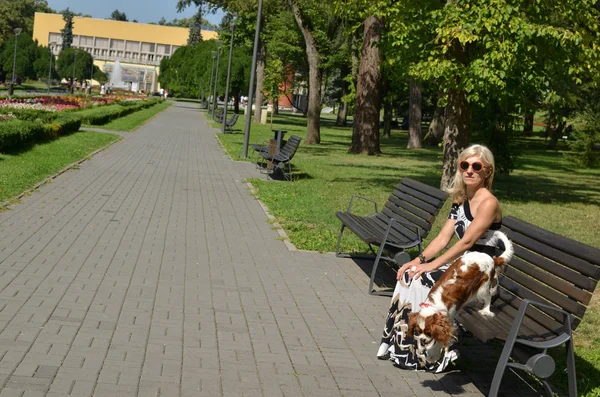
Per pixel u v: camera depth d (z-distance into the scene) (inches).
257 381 185.2
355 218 346.9
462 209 213.8
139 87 5492.1
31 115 1142.3
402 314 209.5
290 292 280.4
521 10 564.1
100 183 571.8
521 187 806.5
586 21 579.8
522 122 795.4
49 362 185.3
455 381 198.2
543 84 577.9
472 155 209.8
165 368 188.4
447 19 550.3
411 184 336.2
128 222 406.3
